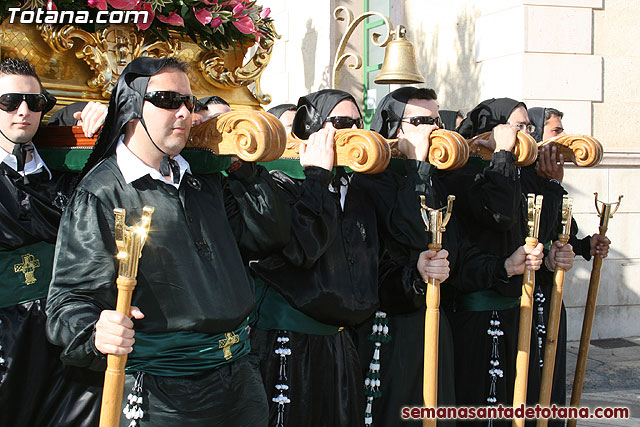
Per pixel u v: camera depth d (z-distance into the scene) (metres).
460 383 3.72
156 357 2.34
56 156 2.80
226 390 2.43
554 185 4.21
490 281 3.50
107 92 3.22
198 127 2.51
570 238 4.32
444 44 6.95
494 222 3.54
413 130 3.35
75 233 2.29
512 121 4.02
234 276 2.48
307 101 3.26
